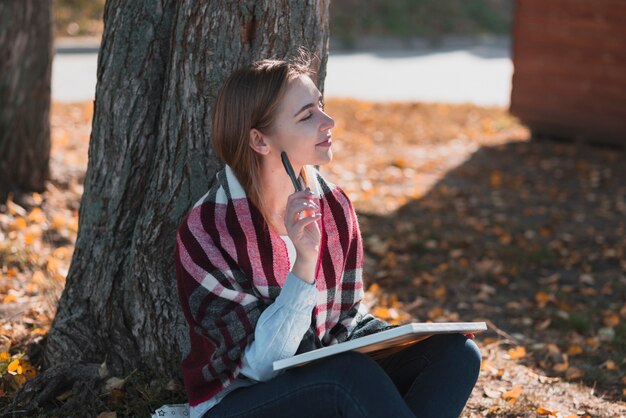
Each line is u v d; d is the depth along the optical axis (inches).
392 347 103.6
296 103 100.5
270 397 97.5
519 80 367.9
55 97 416.2
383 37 704.4
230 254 102.1
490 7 793.6
